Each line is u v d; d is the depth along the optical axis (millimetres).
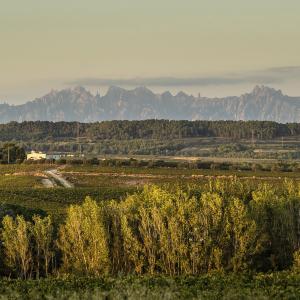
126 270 113438
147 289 80125
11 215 137000
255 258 114500
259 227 118125
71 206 115750
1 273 114062
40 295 82812
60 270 112875
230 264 111500
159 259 111812
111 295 76688
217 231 112312
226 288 85062
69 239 113438
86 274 110625
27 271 114188
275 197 127875
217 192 134875
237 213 113000
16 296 81938
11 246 112562
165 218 112688
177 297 77438
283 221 119438
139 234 115312
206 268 110938
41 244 114062
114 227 115312
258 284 91125
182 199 117500
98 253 109875
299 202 121375
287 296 82062
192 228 111500
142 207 114938
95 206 116000
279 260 118438
